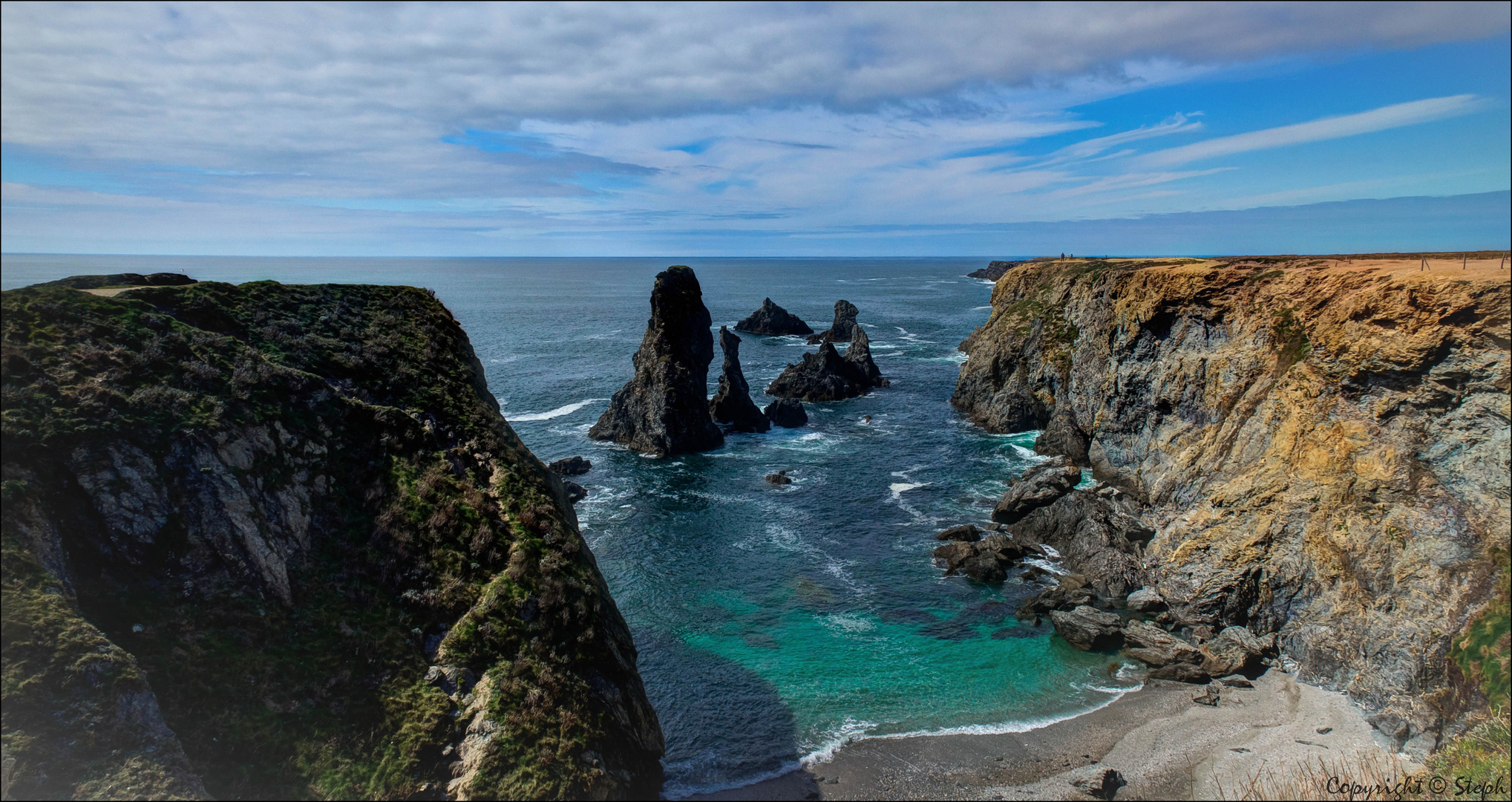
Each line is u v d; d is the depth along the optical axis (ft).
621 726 96.94
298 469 103.50
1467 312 113.09
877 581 158.71
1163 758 103.91
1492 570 101.60
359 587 98.63
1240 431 157.58
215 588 88.38
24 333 91.81
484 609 98.84
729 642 135.95
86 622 75.25
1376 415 124.16
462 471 117.50
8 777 61.93
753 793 100.07
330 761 82.28
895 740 110.63
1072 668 128.06
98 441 87.25
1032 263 469.16
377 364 124.36
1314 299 148.66
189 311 111.04
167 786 68.49
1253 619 132.05
